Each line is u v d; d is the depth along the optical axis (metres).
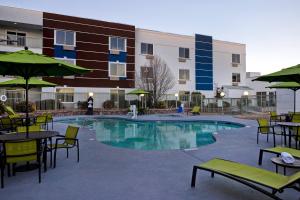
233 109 26.17
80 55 27.12
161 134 14.72
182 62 33.00
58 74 7.41
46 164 5.77
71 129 6.73
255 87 35.75
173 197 4.11
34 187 4.56
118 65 29.11
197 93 32.44
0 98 18.84
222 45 36.03
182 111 27.66
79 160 6.59
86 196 4.15
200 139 13.02
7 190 4.41
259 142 9.28
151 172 5.50
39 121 10.96
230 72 36.50
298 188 3.67
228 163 4.61
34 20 24.55
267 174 3.94
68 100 25.02
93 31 27.86
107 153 7.44
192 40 33.78
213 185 4.66
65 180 4.96
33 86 12.66
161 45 31.80
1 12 22.97
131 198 4.07
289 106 17.84
